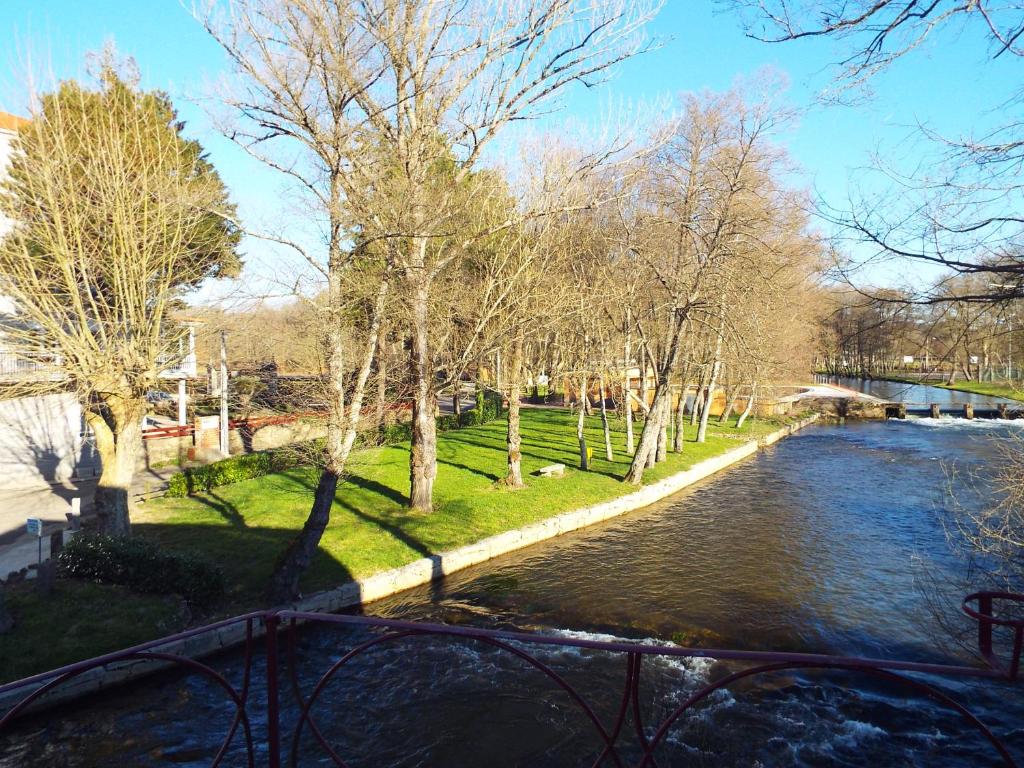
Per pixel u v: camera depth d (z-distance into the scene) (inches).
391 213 503.2
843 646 442.0
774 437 1418.6
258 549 571.5
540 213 579.8
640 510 812.0
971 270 228.8
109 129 544.4
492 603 519.2
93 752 322.3
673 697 373.4
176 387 1076.5
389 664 412.8
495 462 975.6
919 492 906.7
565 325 830.5
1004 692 377.1
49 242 504.1
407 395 725.3
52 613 410.3
